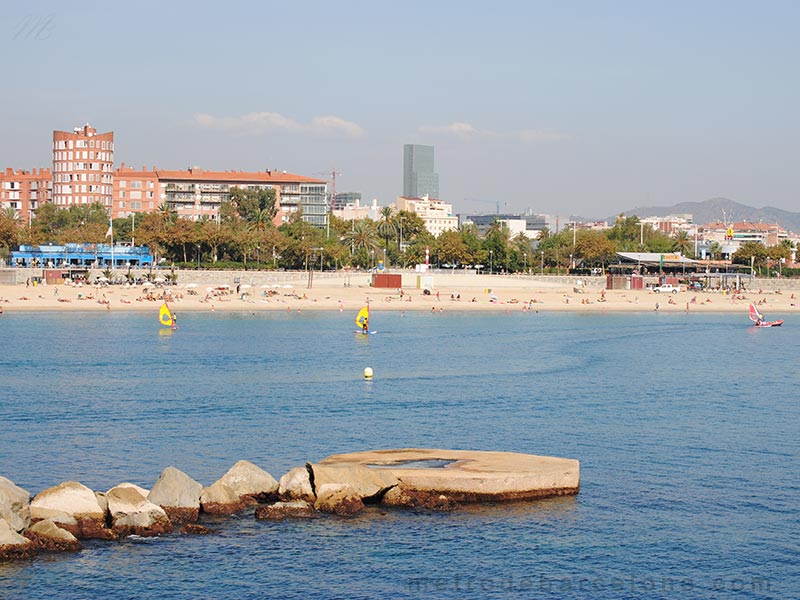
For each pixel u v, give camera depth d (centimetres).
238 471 5747
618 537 5359
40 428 7856
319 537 5238
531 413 8844
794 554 5197
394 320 19850
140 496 5331
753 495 6141
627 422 8456
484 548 5153
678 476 6550
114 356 12744
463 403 9344
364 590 4675
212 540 5181
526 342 15638
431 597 4619
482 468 5959
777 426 8350
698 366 12862
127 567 4847
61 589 4609
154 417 8419
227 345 14350
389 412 8800
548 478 5947
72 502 5225
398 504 5703
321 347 14338
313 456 7019
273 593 4625
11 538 4916
